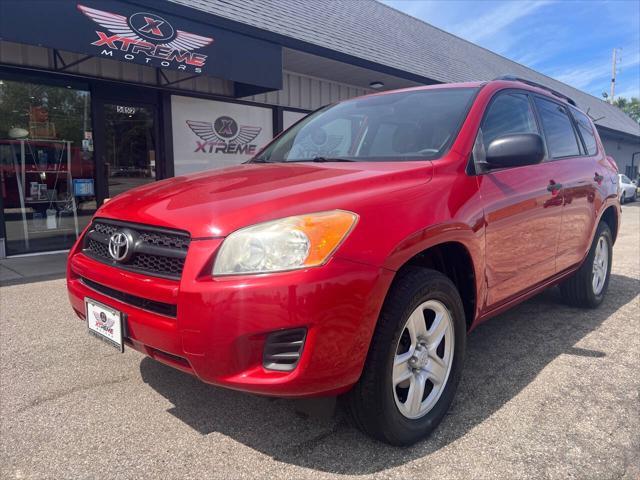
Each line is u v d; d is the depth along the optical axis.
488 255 2.73
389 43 12.62
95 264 2.46
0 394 2.81
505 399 2.77
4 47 6.58
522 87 3.66
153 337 2.10
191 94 8.79
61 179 7.52
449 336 2.52
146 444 2.33
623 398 2.78
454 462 2.19
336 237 1.97
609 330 3.92
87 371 3.11
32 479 2.08
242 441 2.35
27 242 7.28
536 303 4.70
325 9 11.77
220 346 1.91
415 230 2.21
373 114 3.35
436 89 3.40
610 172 4.68
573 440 2.36
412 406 2.32
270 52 8.13
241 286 1.89
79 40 5.79
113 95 7.86
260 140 10.24
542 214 3.29
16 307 4.47
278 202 2.09
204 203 2.18
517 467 2.15
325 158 3.09
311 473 2.11
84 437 2.38
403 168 2.53
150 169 8.50
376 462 2.19
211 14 7.12
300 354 1.91
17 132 7.02
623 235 9.98
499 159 2.71
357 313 1.97
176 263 2.09
